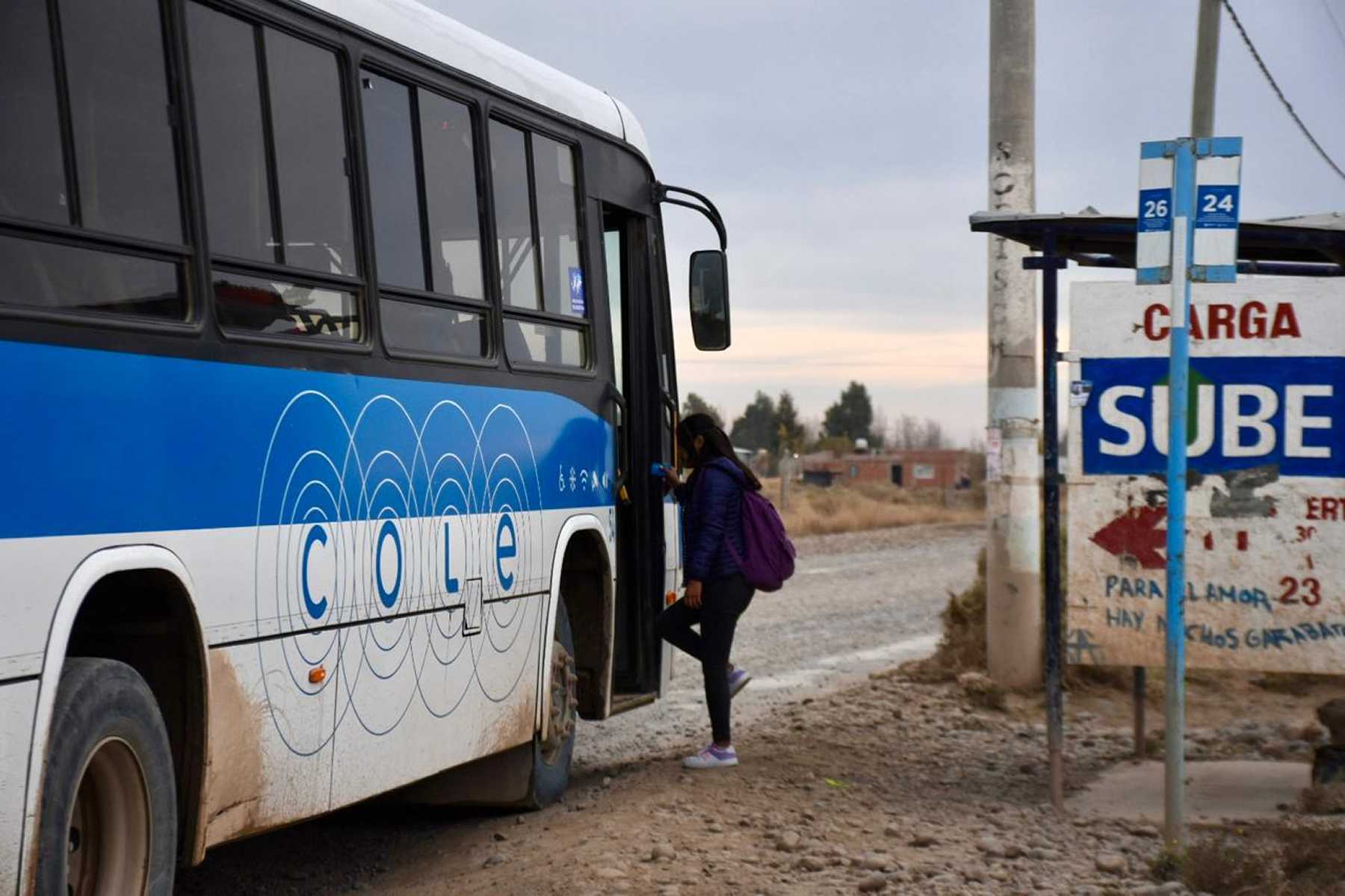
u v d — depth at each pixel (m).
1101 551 8.69
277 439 5.79
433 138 7.23
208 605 5.34
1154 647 8.64
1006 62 12.13
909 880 6.75
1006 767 9.73
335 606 6.17
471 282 7.50
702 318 9.97
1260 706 12.09
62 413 4.63
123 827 5.04
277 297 5.88
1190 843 7.38
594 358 8.95
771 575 9.32
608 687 9.12
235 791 5.57
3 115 4.53
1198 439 8.65
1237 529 8.62
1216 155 7.20
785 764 9.52
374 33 6.76
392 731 6.64
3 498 4.36
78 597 4.63
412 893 6.83
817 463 105.62
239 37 5.77
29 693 4.42
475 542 7.40
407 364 6.82
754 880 6.71
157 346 5.11
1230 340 8.62
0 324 4.42
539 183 8.37
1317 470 8.55
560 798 8.73
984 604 13.48
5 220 4.49
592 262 8.97
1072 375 8.72
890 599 22.00
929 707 11.86
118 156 5.04
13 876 4.34
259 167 5.84
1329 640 8.55
